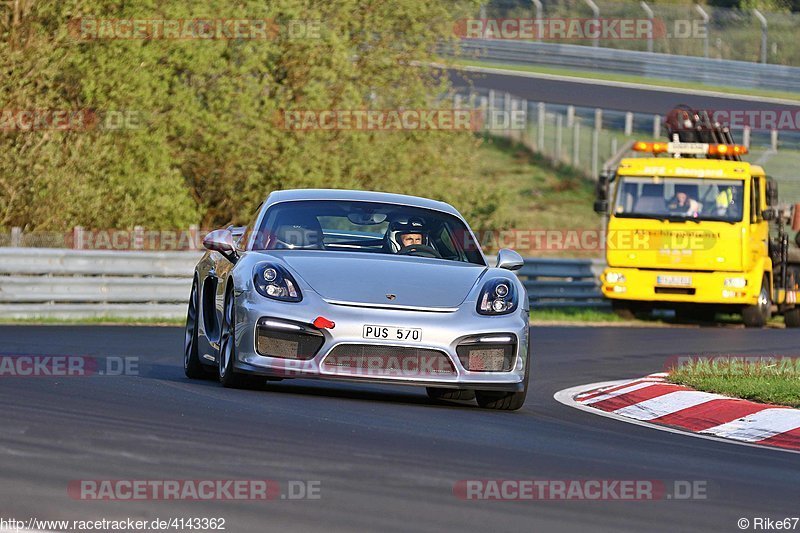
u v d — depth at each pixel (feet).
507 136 499.51
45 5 230.68
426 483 58.75
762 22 581.12
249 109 261.03
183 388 95.14
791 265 271.90
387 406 91.81
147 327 181.37
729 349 180.55
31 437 65.31
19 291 187.52
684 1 597.93
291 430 73.46
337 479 58.34
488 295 94.94
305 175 270.46
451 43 306.76
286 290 92.38
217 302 103.76
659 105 497.46
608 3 567.59
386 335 90.02
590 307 279.49
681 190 256.52
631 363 153.69
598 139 482.28
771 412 96.12
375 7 297.74
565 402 108.17
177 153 266.98
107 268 199.11
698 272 253.03
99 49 238.48
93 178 240.73
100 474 56.39
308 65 279.49
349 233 103.35
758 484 66.08
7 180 231.71
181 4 249.96
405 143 297.33
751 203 253.85
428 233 104.68
